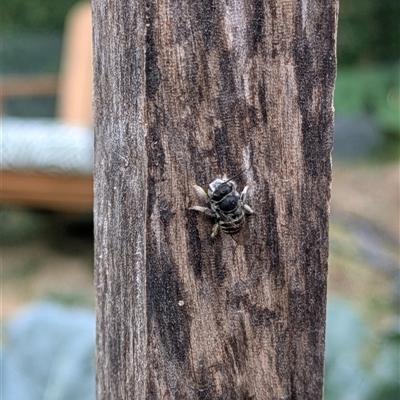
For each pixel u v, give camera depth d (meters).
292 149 0.13
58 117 0.67
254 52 0.13
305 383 0.14
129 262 0.14
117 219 0.14
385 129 0.85
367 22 0.96
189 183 0.13
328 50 0.13
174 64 0.13
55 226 0.62
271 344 0.14
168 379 0.14
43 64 0.77
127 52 0.13
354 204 0.63
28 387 0.26
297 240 0.14
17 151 0.50
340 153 0.84
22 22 0.95
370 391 0.26
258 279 0.14
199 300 0.14
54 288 0.50
